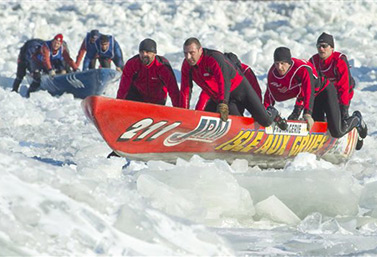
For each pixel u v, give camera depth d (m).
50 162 25.83
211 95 27.94
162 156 26.33
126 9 87.44
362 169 27.94
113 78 50.41
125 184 17.53
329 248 14.91
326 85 29.92
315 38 74.81
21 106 44.03
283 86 29.17
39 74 51.25
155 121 24.61
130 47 68.12
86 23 81.75
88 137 33.91
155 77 29.78
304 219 17.77
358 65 62.06
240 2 90.81
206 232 11.66
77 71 52.16
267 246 15.08
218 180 18.28
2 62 62.22
